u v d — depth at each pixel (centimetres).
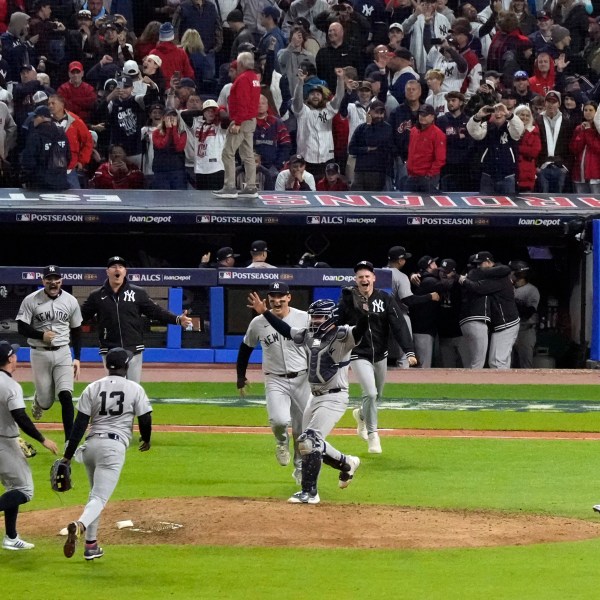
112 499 4619
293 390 4888
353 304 5494
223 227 9412
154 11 10250
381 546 3934
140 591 3403
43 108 9044
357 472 5275
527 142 9488
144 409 3781
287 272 8938
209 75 9819
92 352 8956
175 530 4103
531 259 9906
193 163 9406
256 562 3719
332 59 9662
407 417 6931
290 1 10444
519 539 4062
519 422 6781
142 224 9219
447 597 3334
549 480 5169
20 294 8850
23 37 9600
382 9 10238
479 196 9469
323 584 3472
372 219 9094
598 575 3572
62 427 6481
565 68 10188
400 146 9538
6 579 3531
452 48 9775
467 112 9469
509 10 10531
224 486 4934
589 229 9212
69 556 3538
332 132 9581
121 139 9325
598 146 9625
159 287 8950
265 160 9525
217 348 9038
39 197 9038
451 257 10019
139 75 9375
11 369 3862
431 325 9050
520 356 9488
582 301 9444
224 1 10231
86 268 8819
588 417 6981
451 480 5134
